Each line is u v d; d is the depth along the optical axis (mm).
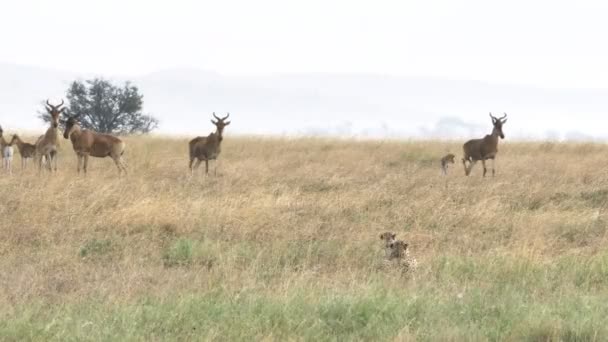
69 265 27375
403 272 26641
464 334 19156
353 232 33688
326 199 40375
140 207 34969
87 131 52500
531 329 19516
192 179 49750
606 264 27406
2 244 29984
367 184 48531
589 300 22469
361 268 28031
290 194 41594
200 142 55062
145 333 18953
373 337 19328
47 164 55250
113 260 28438
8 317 19953
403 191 45094
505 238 33625
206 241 30500
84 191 41094
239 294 22578
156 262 28391
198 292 22750
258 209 36312
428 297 22578
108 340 18219
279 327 19500
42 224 33125
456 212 37406
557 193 45094
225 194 42156
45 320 20078
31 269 26422
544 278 25484
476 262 27672
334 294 22453
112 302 21781
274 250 29859
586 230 34938
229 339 18781
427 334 19281
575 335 19094
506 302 22297
